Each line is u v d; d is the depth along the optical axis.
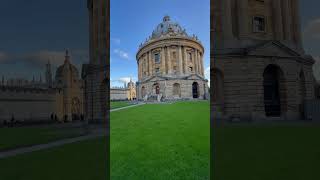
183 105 54.34
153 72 110.75
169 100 82.62
